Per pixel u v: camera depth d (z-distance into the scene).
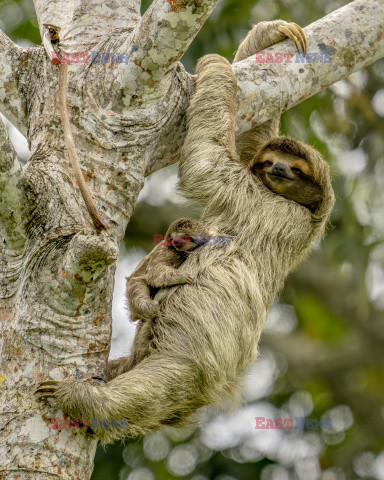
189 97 11.80
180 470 18.97
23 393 8.98
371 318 24.58
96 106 10.24
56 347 9.15
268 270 11.57
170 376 10.18
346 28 12.49
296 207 12.09
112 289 9.73
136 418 9.74
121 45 10.42
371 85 20.34
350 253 20.06
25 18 19.55
